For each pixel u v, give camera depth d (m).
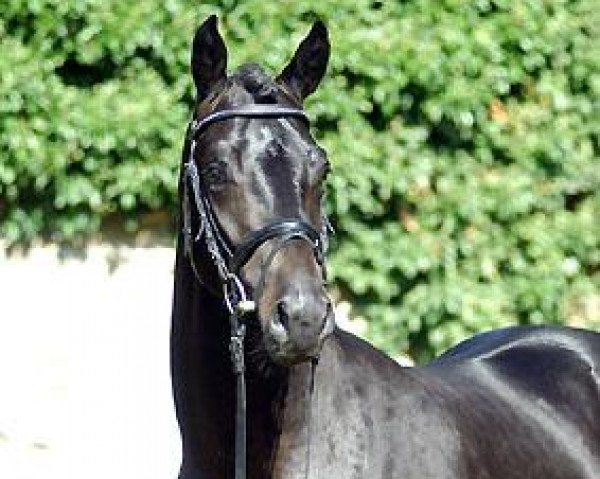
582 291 12.45
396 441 6.69
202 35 6.84
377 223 12.08
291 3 11.93
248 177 6.32
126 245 11.86
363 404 6.68
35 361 11.70
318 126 11.93
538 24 12.40
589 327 12.48
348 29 11.96
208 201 6.43
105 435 11.77
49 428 11.69
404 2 12.23
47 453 11.68
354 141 11.87
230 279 6.32
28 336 11.70
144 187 11.52
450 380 7.55
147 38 11.61
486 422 7.27
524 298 12.14
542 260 12.27
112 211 11.74
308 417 6.53
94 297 11.80
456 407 7.14
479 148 12.26
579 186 12.45
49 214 11.66
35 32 11.60
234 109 6.50
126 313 11.84
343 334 6.91
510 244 12.26
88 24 11.57
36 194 11.62
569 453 7.67
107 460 11.77
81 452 11.72
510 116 12.42
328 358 6.63
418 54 11.94
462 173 12.19
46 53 11.61
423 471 6.70
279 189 6.29
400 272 12.04
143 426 11.83
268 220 6.25
